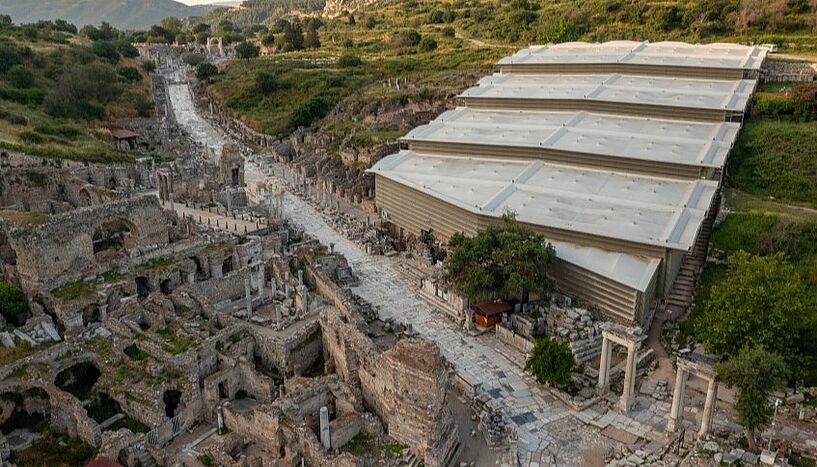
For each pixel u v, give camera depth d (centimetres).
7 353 6116
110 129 15538
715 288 6378
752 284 6106
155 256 7994
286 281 7906
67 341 6356
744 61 12719
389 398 5512
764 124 11094
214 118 19700
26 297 7106
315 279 8269
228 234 9038
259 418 5394
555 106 11838
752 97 11800
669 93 11512
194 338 6391
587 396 6228
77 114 15462
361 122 15938
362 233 10506
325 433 5212
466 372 6719
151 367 5975
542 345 6341
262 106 19425
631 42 15675
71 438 5503
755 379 5059
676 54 13962
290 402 5478
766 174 9856
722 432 5566
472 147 10406
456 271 7712
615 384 6412
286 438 5244
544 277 7381
